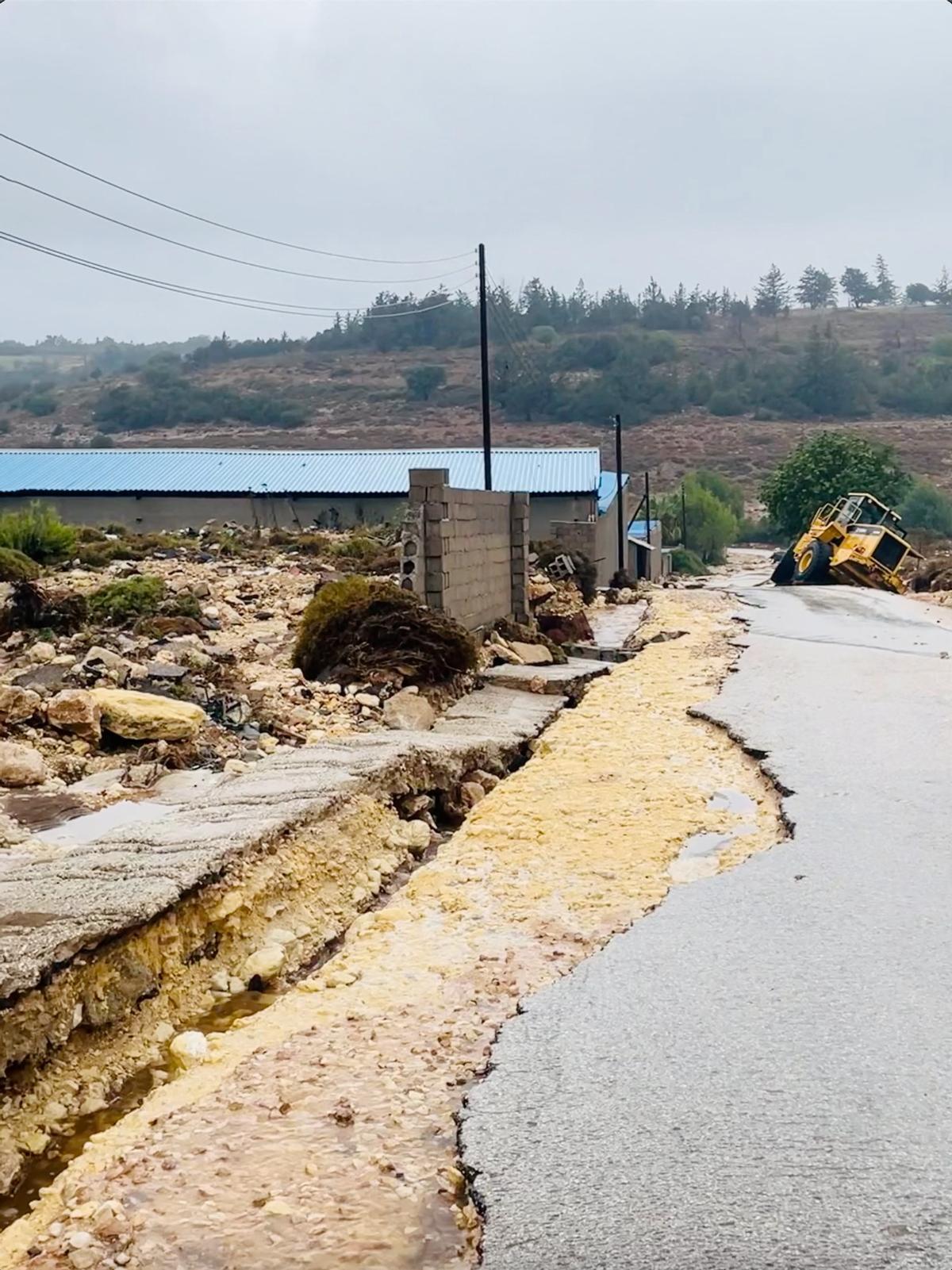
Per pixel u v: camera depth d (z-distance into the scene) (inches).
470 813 422.6
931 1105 195.2
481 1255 163.2
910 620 1111.6
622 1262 159.0
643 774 456.1
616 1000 241.9
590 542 1482.5
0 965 245.4
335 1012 248.7
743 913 291.6
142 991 275.3
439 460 1875.0
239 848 332.5
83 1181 188.4
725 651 848.3
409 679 609.3
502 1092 205.0
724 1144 185.5
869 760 458.0
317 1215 175.3
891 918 285.4
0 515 1101.7
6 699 465.4
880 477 3341.5
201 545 1230.9
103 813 397.4
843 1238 161.0
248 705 530.3
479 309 1373.0
